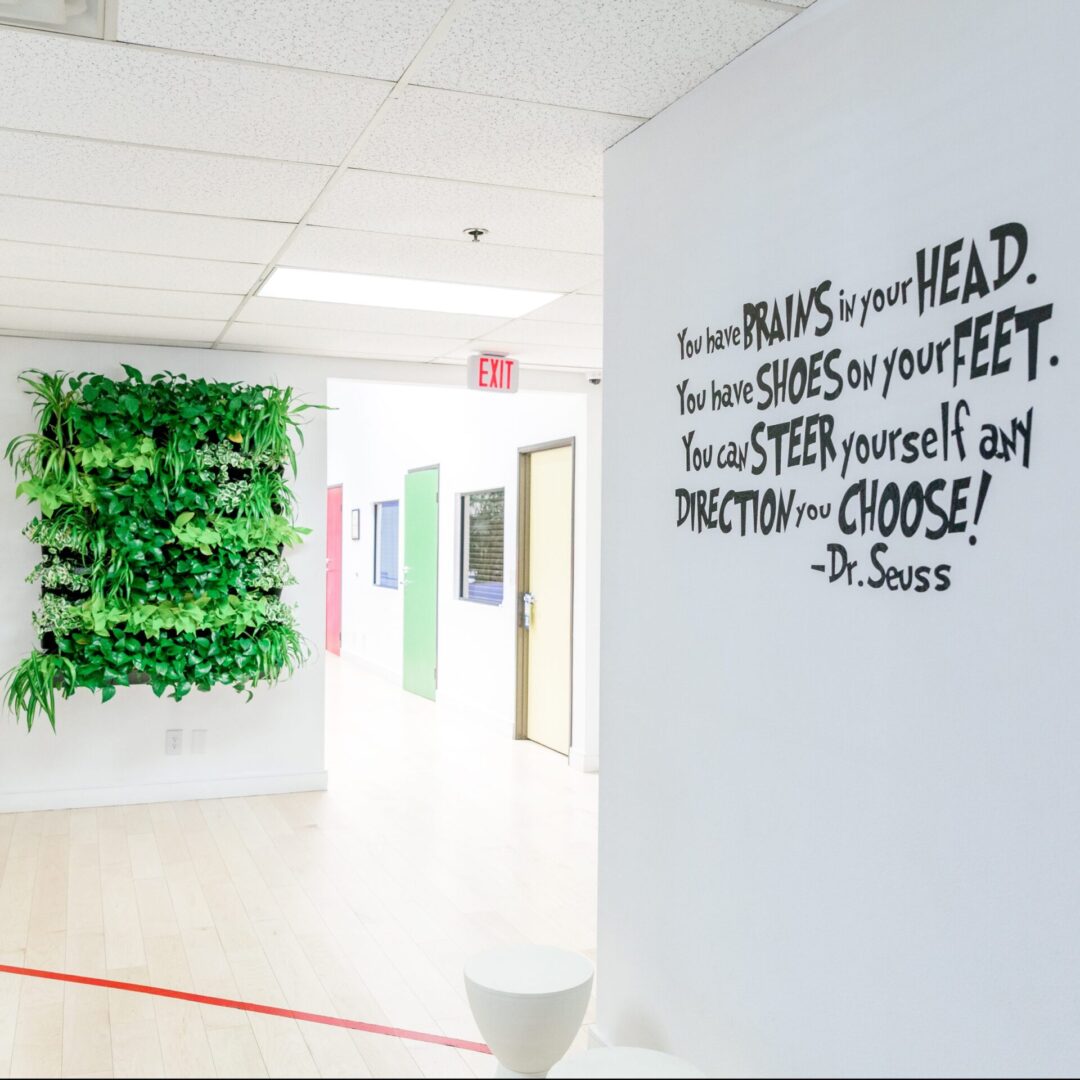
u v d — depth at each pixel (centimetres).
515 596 657
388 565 948
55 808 477
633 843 243
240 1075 234
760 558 202
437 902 367
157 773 494
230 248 332
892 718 170
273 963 312
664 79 217
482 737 665
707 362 218
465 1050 253
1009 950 149
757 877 201
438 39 197
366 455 1001
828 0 184
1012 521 149
